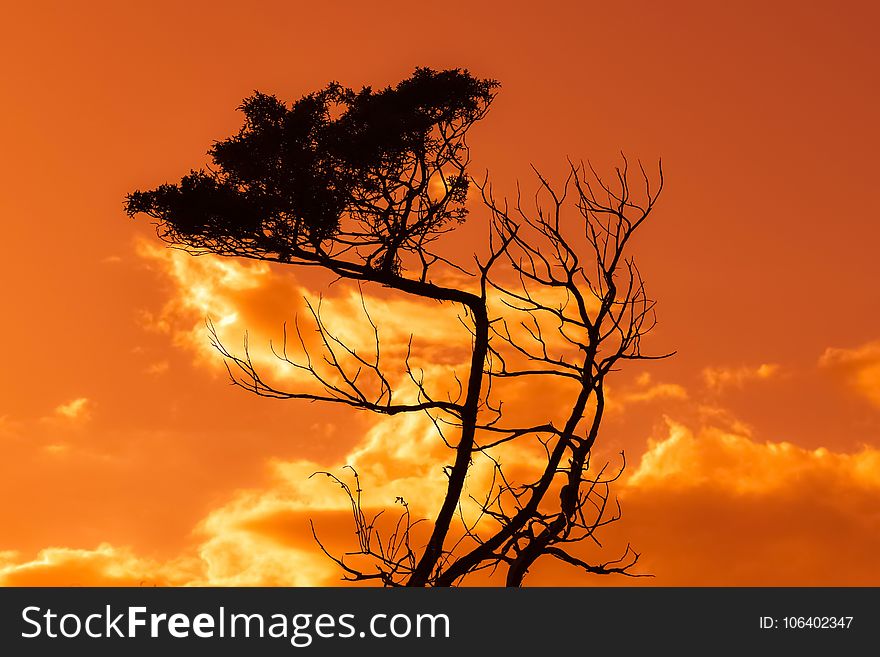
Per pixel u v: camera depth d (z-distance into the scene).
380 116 33.81
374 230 33.81
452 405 31.05
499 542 30.08
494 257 31.55
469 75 34.50
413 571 30.03
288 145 34.84
